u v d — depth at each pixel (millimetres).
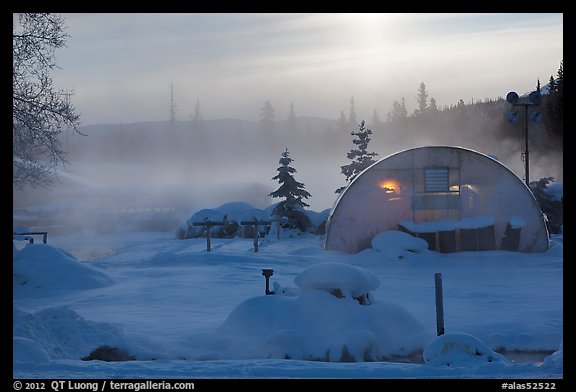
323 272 13977
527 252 29594
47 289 21250
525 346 13180
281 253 32219
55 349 11555
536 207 29766
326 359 12617
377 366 9922
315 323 13406
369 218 30156
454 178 30359
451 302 17578
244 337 13297
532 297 18266
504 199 29969
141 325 14664
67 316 12422
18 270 21859
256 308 13797
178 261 27781
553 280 22094
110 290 20688
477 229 29656
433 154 30375
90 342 12031
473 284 21266
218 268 25562
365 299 14250
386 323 13562
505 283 21406
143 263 27766
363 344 12562
